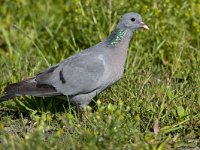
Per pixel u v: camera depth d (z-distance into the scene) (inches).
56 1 653.9
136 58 538.3
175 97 453.1
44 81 440.5
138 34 555.5
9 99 450.6
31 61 548.7
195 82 486.3
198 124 425.7
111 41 446.6
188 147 404.8
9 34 612.7
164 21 560.7
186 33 568.4
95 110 462.0
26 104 468.8
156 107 439.5
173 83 499.5
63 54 560.1
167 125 425.4
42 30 611.5
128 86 476.4
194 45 569.0
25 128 427.5
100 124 394.3
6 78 507.2
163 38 554.3
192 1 560.1
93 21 561.6
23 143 360.2
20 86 435.5
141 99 449.7
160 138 401.7
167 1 550.6
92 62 439.2
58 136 385.7
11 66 531.8
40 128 392.8
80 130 404.5
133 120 419.8
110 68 441.4
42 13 632.4
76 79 438.3
